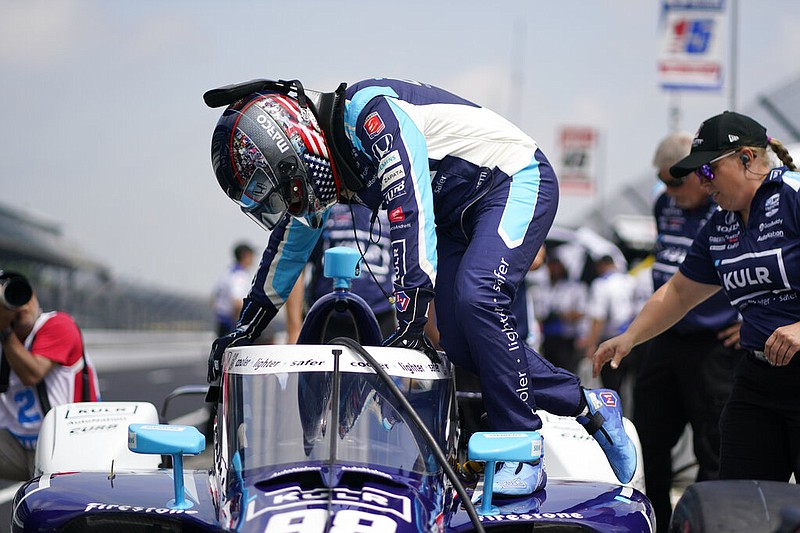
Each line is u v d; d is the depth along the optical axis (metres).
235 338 9.08
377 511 6.45
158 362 70.81
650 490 12.02
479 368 8.07
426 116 8.41
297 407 7.23
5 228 93.25
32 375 12.08
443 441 7.64
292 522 6.28
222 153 7.96
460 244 8.69
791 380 8.74
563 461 9.48
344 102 8.23
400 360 7.53
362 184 8.40
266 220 8.18
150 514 7.02
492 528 7.48
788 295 8.69
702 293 9.87
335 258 8.69
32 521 7.08
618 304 23.98
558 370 8.47
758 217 8.77
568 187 57.25
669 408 12.02
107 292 99.94
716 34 42.28
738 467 9.08
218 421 7.93
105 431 9.74
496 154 8.52
